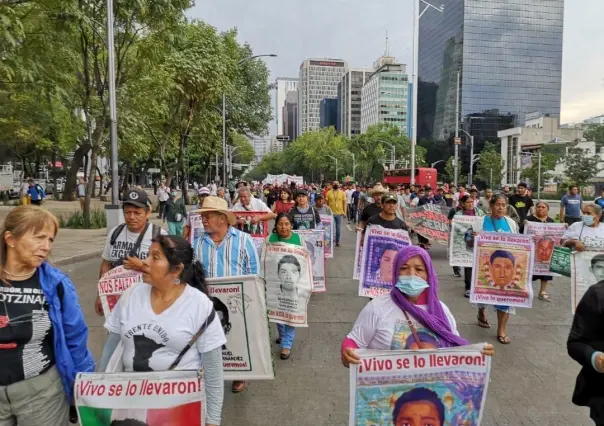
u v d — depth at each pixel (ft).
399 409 8.86
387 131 309.63
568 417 13.85
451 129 324.19
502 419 13.69
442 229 44.14
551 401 14.88
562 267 27.30
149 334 8.61
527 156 250.16
